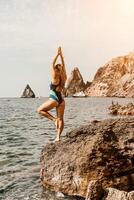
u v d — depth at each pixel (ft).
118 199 27.25
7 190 34.63
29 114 175.22
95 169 33.30
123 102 373.61
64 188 34.22
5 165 45.34
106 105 295.89
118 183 32.78
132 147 35.22
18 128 96.84
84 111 194.39
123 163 33.78
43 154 38.32
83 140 36.76
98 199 29.25
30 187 35.88
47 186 35.76
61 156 36.40
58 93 37.73
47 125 108.27
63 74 37.86
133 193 26.94
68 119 130.52
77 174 33.86
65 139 38.55
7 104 358.64
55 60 37.32
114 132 36.94
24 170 42.70
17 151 55.57
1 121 124.26
